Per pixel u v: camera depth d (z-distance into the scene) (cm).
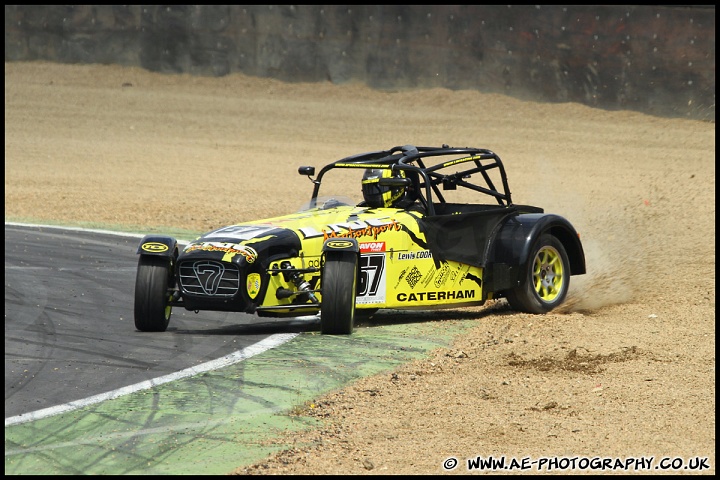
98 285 4459
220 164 9944
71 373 2945
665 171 9306
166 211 7050
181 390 2747
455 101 13000
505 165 9644
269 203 7538
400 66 13725
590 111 12338
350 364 3012
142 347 3275
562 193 8100
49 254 5269
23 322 3691
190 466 2175
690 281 4481
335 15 14038
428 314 3850
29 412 2558
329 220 3647
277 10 14338
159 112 13038
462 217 3722
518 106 12656
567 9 12600
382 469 2158
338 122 12356
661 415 2502
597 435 2367
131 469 2156
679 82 11944
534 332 3397
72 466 2175
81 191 8169
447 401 2648
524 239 3756
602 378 2828
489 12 13088
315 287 3497
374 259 3512
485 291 3791
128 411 2559
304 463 2195
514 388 2748
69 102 13438
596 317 3706
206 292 3331
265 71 14488
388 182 3622
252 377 2873
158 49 14850
